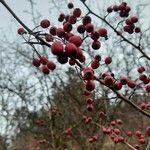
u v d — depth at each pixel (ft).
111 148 30.35
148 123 31.32
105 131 22.49
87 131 32.81
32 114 35.76
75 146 33.83
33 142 39.19
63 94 34.12
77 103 33.17
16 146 39.91
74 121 33.22
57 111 33.73
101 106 23.86
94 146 31.37
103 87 18.80
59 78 33.53
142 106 17.71
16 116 36.60
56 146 33.55
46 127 35.81
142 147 25.79
